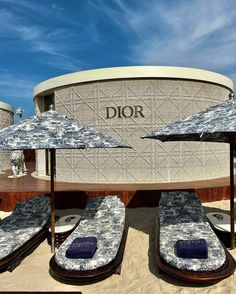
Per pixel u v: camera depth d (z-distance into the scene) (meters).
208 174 13.58
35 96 15.87
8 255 6.49
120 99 12.50
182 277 5.41
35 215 8.46
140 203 10.79
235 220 8.02
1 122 20.08
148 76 12.22
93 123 12.87
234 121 5.79
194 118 6.91
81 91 13.03
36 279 6.18
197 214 7.81
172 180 12.73
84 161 13.14
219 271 5.44
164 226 7.26
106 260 5.88
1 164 19.55
